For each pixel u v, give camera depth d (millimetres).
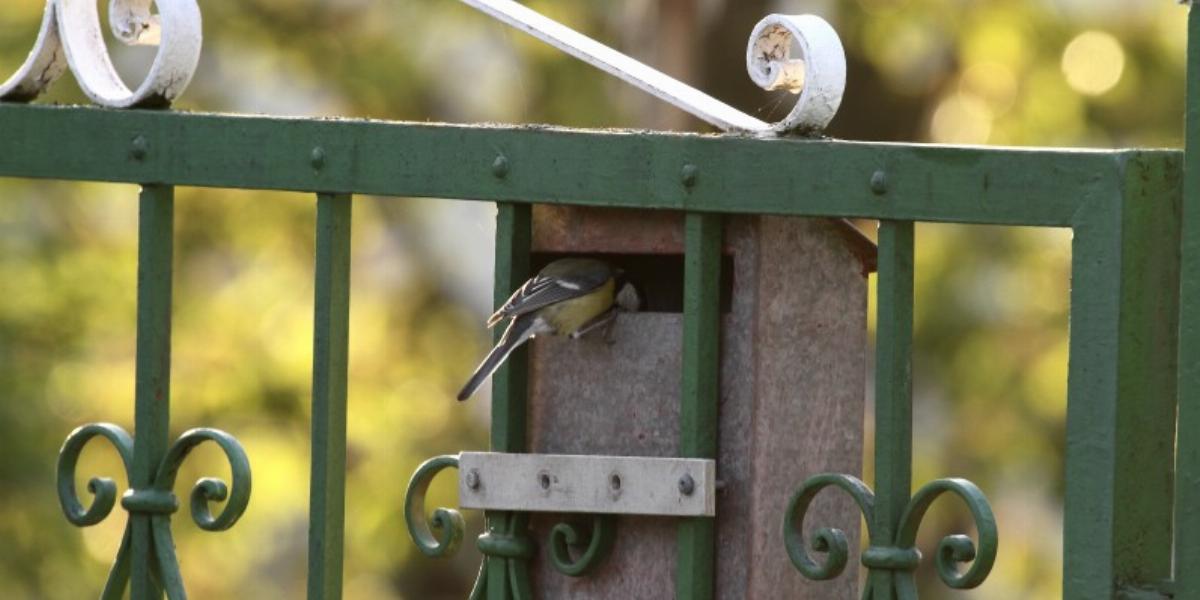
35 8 26078
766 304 8219
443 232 28359
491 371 8438
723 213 7867
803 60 7621
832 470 8531
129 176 8562
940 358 26000
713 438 8062
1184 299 6945
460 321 28219
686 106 7887
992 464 25703
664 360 8383
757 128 7738
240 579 26422
